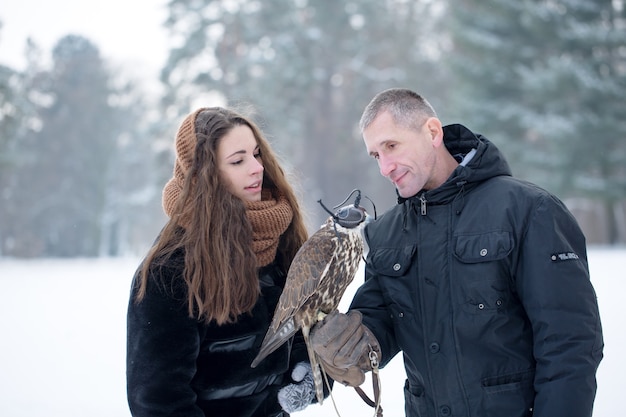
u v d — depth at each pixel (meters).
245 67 30.55
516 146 25.98
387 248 2.79
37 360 6.91
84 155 43.25
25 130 42.19
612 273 11.48
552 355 2.34
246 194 2.81
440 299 2.58
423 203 2.65
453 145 2.84
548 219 2.44
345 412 4.83
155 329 2.51
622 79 24.42
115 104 45.62
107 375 6.25
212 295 2.54
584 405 2.27
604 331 6.43
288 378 2.86
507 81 27.05
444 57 30.19
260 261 2.81
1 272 20.98
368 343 2.58
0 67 26.70
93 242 43.31
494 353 2.49
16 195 42.31
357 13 37.03
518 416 2.46
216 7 31.64
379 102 2.69
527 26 26.20
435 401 2.59
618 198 24.94
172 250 2.60
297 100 33.66
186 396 2.51
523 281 2.45
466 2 29.66
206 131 2.75
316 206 19.23
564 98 25.77
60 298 12.51
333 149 38.84
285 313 2.56
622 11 25.44
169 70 31.16
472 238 2.54
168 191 2.85
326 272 2.54
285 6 33.09
